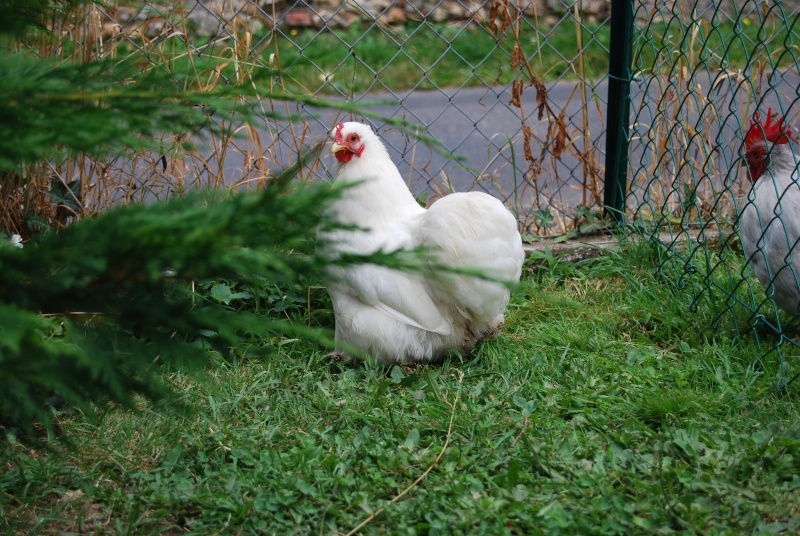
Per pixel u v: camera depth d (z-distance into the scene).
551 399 3.18
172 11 4.14
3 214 4.01
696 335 3.75
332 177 3.60
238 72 3.99
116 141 1.84
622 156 4.64
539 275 4.44
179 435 2.94
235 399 3.19
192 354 1.82
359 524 2.44
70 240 1.65
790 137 3.50
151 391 1.92
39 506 2.60
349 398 3.23
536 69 9.20
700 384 3.34
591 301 4.13
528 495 2.55
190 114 1.78
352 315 3.48
